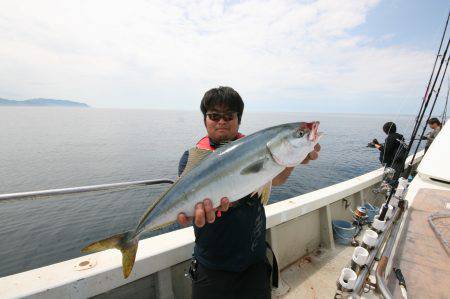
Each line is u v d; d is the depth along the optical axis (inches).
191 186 70.7
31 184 913.5
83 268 80.8
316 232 158.7
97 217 607.8
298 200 148.4
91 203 685.3
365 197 219.9
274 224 125.6
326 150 1397.6
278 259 131.7
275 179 83.4
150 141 2273.6
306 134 76.3
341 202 190.5
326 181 818.2
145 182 96.3
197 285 75.7
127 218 602.9
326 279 129.4
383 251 83.8
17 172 1085.8
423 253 82.0
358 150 1416.1
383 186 187.9
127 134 2955.2
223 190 69.6
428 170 151.0
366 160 1131.3
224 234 72.2
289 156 75.2
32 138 2447.1
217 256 72.6
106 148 1803.6
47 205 681.0
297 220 145.7
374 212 189.9
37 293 70.5
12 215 625.9
